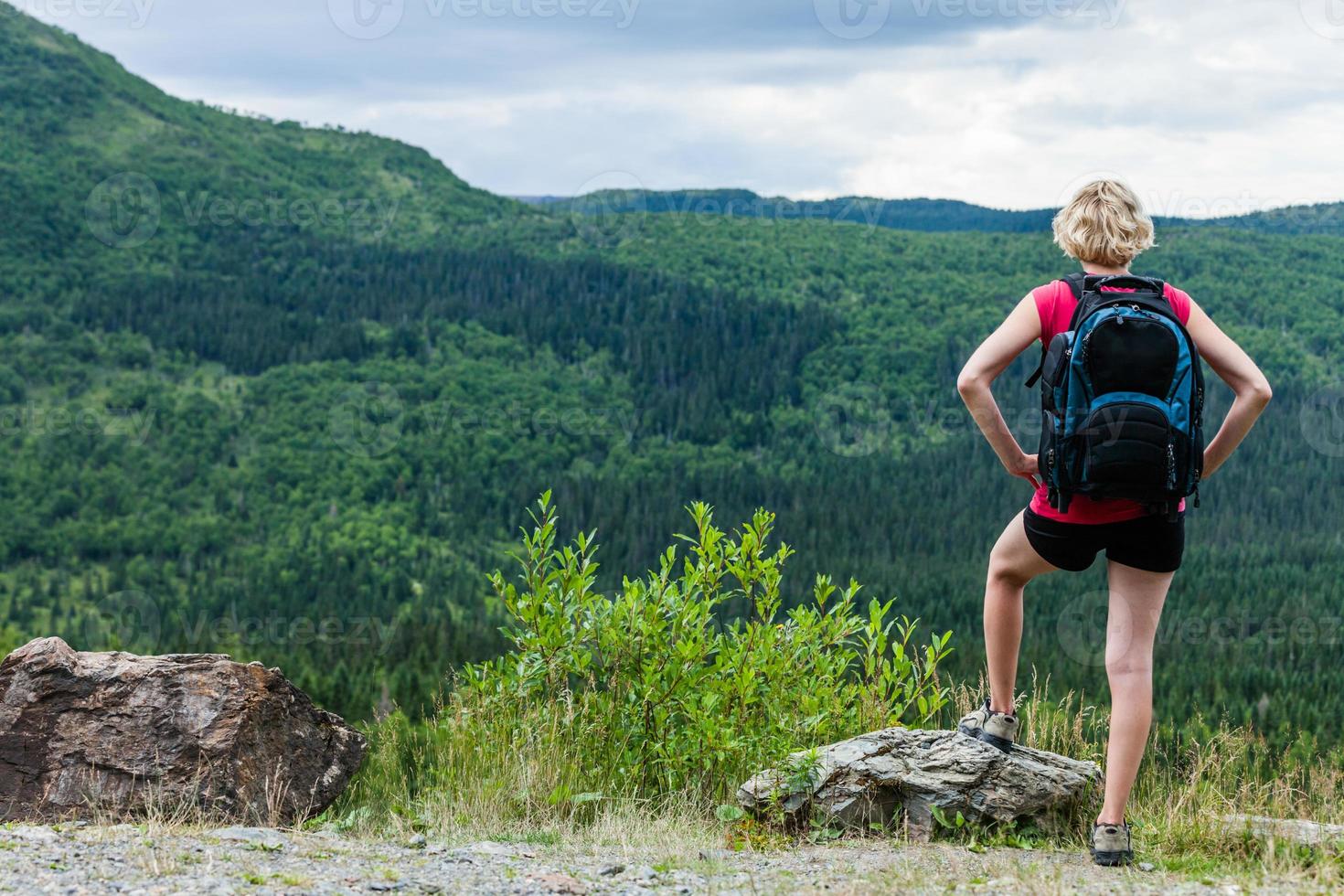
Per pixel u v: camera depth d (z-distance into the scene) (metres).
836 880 3.31
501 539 188.50
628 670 5.68
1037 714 5.28
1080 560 3.61
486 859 3.58
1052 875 3.31
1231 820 3.92
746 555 5.89
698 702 5.51
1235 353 3.40
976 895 3.03
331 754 5.05
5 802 4.29
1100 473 3.23
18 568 174.75
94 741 4.45
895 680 5.62
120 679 4.61
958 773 4.31
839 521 165.75
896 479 189.88
